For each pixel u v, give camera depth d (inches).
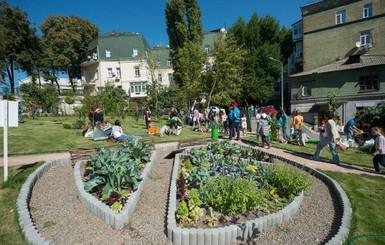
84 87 1844.2
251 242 156.2
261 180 224.2
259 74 1549.0
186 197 190.1
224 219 165.5
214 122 721.0
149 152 333.1
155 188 240.8
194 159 298.5
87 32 1939.0
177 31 1403.8
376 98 1000.2
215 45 1171.9
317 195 229.3
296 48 1609.3
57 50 1700.3
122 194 193.6
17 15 1456.7
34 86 1138.7
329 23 1224.8
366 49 1123.9
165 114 1218.6
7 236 155.0
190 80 1170.6
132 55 1756.9
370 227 171.5
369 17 1111.6
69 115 1178.6
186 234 148.2
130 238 156.3
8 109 240.2
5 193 210.5
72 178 263.7
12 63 1549.0
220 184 189.0
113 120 894.4
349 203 203.9
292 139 520.4
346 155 389.1
